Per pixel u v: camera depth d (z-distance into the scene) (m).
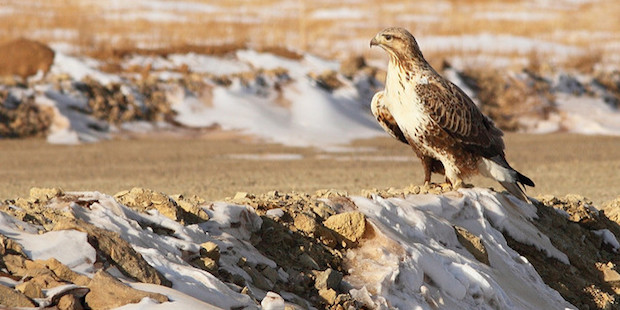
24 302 4.95
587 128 32.47
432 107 9.80
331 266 7.33
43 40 34.41
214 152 24.34
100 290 5.17
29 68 29.27
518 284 8.80
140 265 5.64
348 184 17.91
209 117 28.55
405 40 9.84
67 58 30.22
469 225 9.41
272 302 5.63
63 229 5.82
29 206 6.57
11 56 29.56
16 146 24.52
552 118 33.41
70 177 19.17
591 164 22.98
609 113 34.53
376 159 23.45
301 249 7.29
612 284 10.07
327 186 17.38
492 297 7.92
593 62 39.94
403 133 10.44
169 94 29.28
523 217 10.34
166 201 7.04
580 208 11.35
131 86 29.03
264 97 30.39
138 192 7.20
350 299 6.68
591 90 36.34
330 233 7.66
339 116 29.52
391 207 8.59
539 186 18.52
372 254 7.52
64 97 27.61
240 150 24.81
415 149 10.50
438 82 9.87
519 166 22.56
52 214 6.30
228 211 7.22
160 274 5.67
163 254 6.09
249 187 17.08
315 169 21.00
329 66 33.94
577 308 9.10
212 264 6.24
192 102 29.20
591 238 11.19
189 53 32.94
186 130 27.80
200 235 6.66
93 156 23.20
